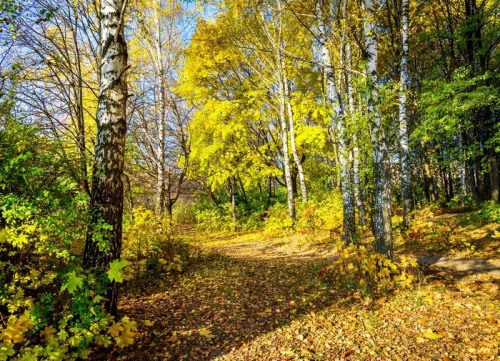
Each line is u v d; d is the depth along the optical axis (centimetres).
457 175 2508
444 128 1038
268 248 1247
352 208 962
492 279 603
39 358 286
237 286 657
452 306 475
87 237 389
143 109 1120
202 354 374
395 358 341
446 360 329
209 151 1653
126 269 616
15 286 316
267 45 1462
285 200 2288
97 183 402
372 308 489
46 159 338
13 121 336
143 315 486
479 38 1163
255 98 1602
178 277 724
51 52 705
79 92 745
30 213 287
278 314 493
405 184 1156
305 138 1494
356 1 812
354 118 718
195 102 1753
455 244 865
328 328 428
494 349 338
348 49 1028
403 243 996
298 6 1145
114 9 429
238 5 1352
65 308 325
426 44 1534
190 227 2425
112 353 354
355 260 667
